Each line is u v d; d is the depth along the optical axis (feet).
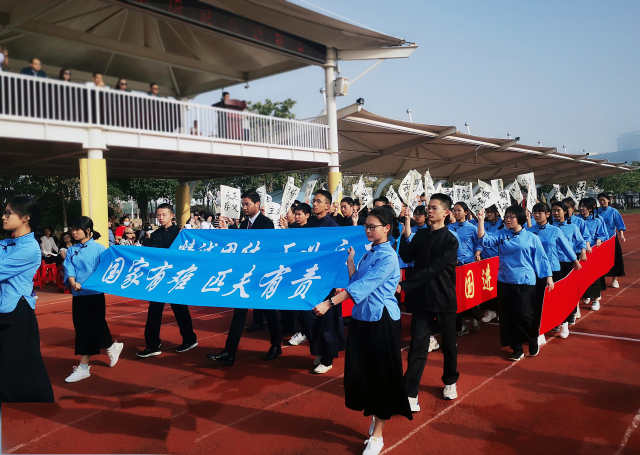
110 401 14.34
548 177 114.11
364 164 73.41
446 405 13.52
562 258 22.00
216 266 14.96
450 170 90.43
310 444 11.46
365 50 50.78
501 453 10.82
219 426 12.53
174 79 52.01
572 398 13.70
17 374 11.74
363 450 11.02
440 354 18.35
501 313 17.39
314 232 19.47
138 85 50.19
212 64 49.57
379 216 10.94
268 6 39.88
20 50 39.70
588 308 24.84
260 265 14.24
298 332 20.62
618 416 12.46
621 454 10.61
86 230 16.49
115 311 28.99
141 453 11.12
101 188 34.58
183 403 14.11
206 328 23.93
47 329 24.41
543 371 15.98
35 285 39.88
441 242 13.20
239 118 43.50
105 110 34.86
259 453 11.06
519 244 16.69
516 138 67.15
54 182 75.41
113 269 16.37
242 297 13.62
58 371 17.39
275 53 45.98
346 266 13.74
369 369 10.82
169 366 17.67
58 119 33.01
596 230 25.61
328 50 50.37
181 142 39.42
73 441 11.80
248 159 49.62
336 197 34.32
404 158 74.02
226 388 15.28
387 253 10.87
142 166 50.55
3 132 29.81
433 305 13.09
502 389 14.56
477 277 20.84
